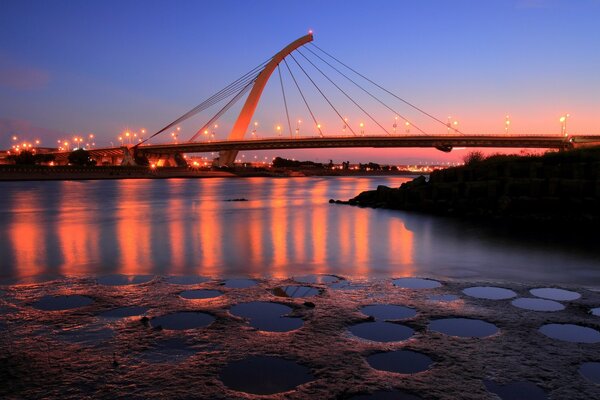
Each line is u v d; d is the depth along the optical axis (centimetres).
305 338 524
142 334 536
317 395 387
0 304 673
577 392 393
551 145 10106
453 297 722
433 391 394
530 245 1350
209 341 513
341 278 881
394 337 530
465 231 1711
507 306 665
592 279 880
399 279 882
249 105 14638
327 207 3231
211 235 1659
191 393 391
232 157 19112
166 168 17262
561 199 2136
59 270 987
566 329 562
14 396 385
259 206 3409
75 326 566
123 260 1120
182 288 784
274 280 859
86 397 384
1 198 4622
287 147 13600
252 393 392
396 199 3097
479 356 471
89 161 17062
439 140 11281
